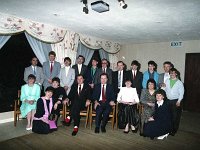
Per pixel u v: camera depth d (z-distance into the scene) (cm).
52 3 337
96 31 552
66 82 471
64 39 544
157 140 367
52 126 393
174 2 306
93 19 429
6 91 462
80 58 498
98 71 507
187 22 422
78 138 364
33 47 488
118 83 505
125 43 751
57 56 531
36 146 320
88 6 349
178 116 412
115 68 760
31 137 360
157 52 700
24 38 493
